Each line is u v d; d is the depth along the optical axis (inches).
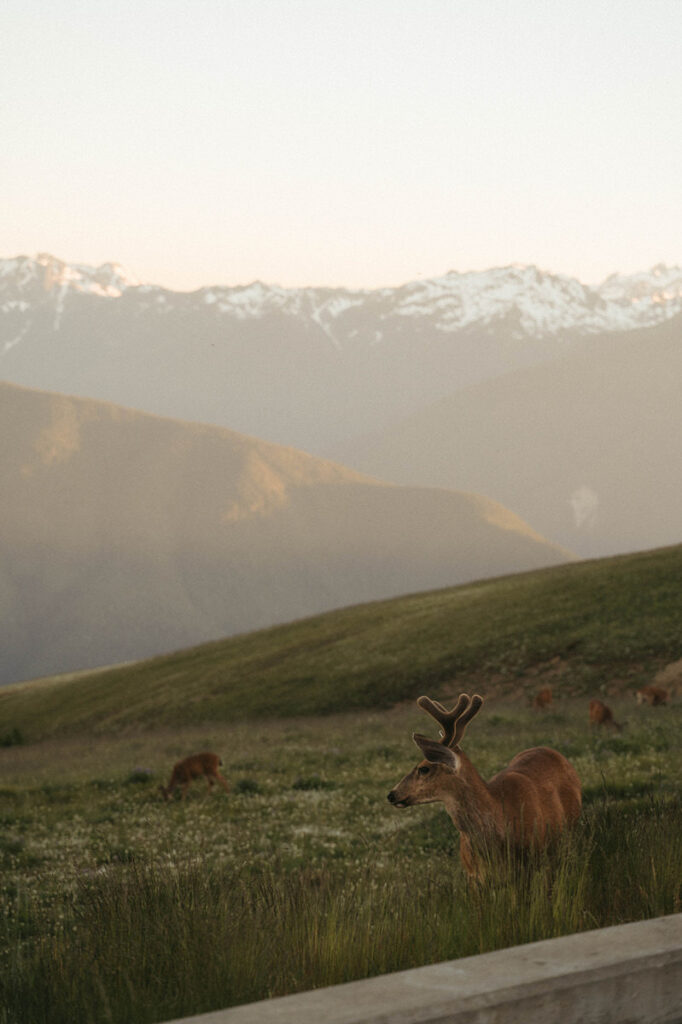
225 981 504.7
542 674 4687.5
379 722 3909.9
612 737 2347.4
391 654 5876.0
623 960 332.8
